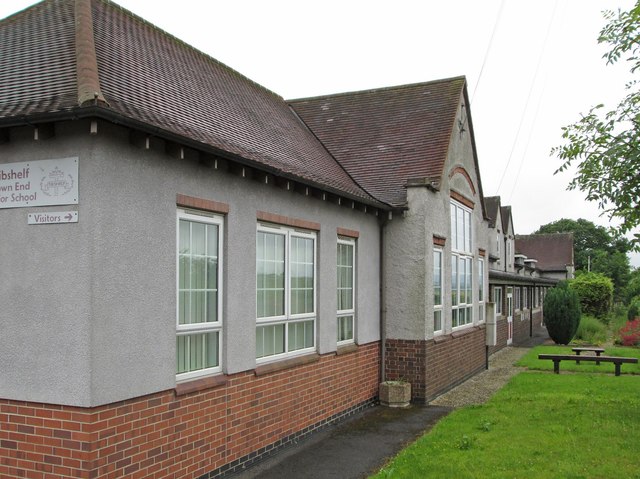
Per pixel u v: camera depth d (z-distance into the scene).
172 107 7.61
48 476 5.43
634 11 8.85
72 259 5.41
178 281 6.62
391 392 11.91
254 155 8.15
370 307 12.03
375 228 12.36
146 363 5.96
